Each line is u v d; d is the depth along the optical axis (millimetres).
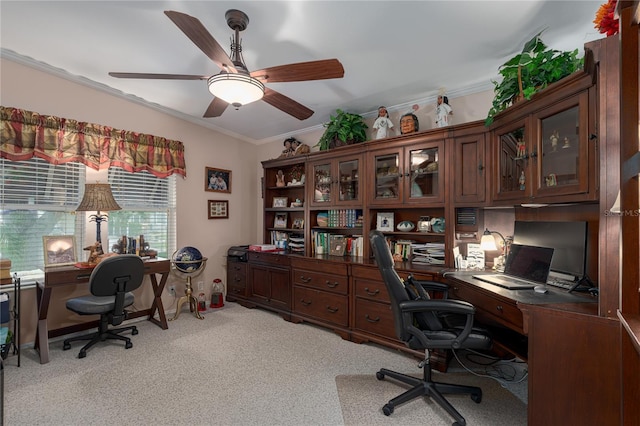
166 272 3170
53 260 2730
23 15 1934
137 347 2711
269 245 3979
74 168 2963
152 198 3527
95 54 2402
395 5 1774
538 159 1866
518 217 2488
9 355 2512
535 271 2035
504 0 1724
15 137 2531
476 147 2480
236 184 4395
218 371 2289
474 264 2594
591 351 1348
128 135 3203
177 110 3584
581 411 1370
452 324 2033
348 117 3277
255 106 3383
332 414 1803
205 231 4004
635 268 1190
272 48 2221
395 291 1807
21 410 1809
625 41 1176
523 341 1993
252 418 1760
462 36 2072
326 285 3102
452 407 1741
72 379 2166
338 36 2078
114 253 3006
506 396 2010
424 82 2758
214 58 1748
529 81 1917
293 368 2348
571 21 1900
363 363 2438
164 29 2061
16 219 2662
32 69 2639
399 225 3025
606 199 1341
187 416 1770
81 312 2570
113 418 1744
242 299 3994
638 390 1195
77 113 2898
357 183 3221
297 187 4039
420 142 2764
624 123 1199
